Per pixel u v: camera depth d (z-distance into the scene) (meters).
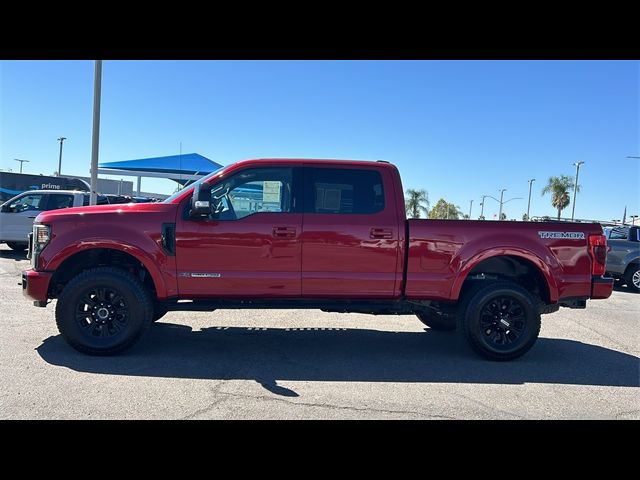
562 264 5.90
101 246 5.51
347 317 8.28
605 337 7.48
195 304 5.84
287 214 5.72
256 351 6.05
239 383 4.88
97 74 12.81
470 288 6.07
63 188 21.61
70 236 5.52
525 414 4.33
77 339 5.50
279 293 5.75
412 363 5.76
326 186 5.84
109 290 5.56
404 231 5.78
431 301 5.95
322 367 5.50
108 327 5.63
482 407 4.45
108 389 4.60
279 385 4.86
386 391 4.79
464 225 5.83
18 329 6.59
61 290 5.91
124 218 5.60
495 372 5.52
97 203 14.31
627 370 5.73
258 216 5.68
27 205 14.39
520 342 5.88
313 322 7.81
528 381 5.24
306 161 5.87
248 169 5.82
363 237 5.73
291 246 5.67
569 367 5.80
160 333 6.78
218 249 5.62
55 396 4.39
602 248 5.93
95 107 12.96
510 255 5.87
